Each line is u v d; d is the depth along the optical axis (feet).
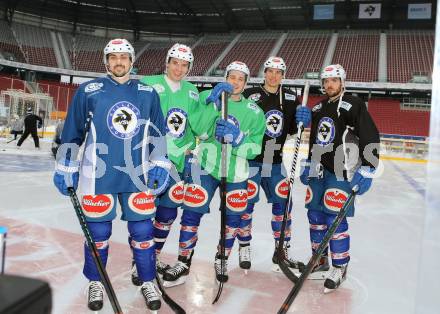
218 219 14.19
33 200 15.51
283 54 87.61
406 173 35.06
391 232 13.44
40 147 39.70
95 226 6.79
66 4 95.55
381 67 77.30
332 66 8.92
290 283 8.55
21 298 1.91
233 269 9.30
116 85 6.90
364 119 8.35
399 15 84.33
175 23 100.73
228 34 100.83
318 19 87.71
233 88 8.36
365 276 9.16
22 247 9.68
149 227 6.97
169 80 8.55
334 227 7.18
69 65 92.99
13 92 55.36
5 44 87.61
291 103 10.13
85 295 7.24
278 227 9.84
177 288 7.91
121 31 105.29
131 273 8.54
